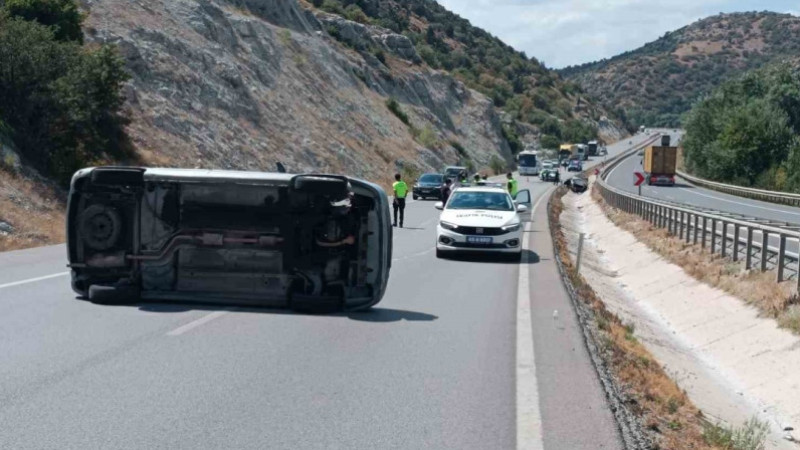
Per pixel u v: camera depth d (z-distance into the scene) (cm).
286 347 1034
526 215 3897
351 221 1251
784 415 1347
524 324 1252
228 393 821
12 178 2600
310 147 5359
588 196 6719
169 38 4666
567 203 6147
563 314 1352
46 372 880
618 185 8194
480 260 2183
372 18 14038
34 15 3512
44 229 2397
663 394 988
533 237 2922
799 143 7938
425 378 903
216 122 4494
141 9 4778
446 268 1991
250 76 5400
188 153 3962
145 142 3716
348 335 1120
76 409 755
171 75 4400
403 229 3138
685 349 1831
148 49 4419
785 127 8575
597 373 943
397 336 1129
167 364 928
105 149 3297
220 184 1237
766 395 1451
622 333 1415
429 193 5200
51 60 2984
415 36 15738
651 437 776
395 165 6612
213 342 1046
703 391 1402
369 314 1291
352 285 1261
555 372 945
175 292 1267
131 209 1263
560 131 16875
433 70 11212
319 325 1177
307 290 1262
